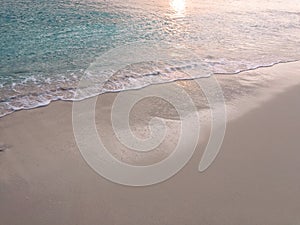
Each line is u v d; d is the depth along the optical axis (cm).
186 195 527
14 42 1233
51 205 500
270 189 546
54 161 596
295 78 1053
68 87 891
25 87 880
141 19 1694
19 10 1689
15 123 708
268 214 495
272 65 1169
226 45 1379
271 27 1734
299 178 577
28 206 496
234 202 516
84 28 1473
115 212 491
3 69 988
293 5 2427
